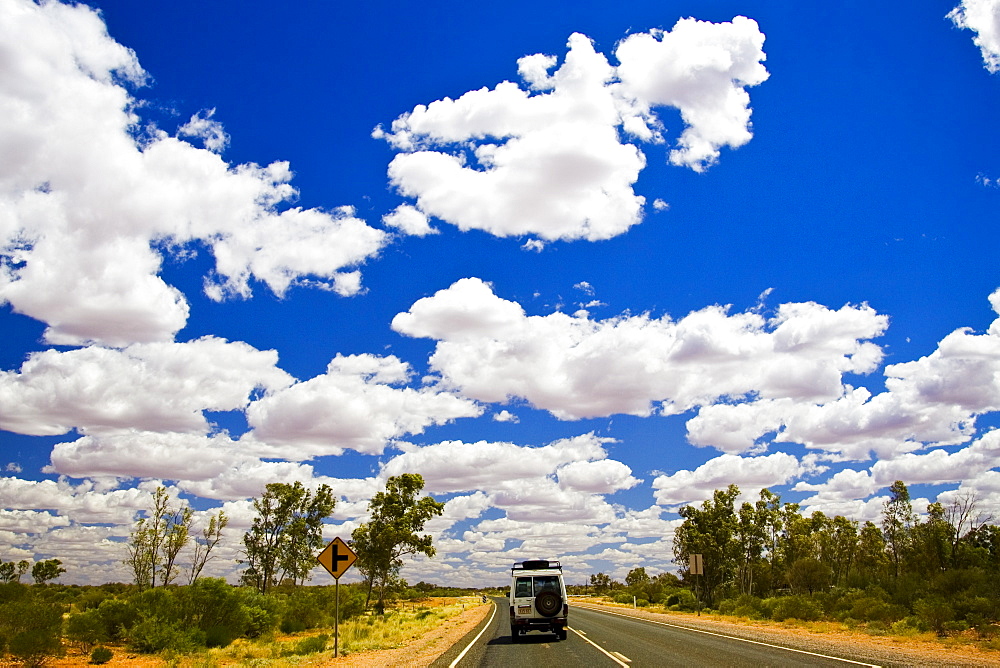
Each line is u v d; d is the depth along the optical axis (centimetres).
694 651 1884
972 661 1566
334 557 2189
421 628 3719
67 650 2459
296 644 2600
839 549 6206
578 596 12275
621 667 1552
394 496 6284
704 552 6141
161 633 2470
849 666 1470
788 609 3472
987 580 3038
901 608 2983
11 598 3183
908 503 5409
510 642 2470
